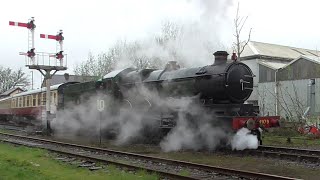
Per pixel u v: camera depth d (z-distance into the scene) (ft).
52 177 29.07
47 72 78.79
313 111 100.12
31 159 41.06
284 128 71.10
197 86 48.14
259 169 34.45
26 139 67.92
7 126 111.96
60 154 45.32
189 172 31.94
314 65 101.45
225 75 45.50
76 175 30.55
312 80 101.35
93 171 33.09
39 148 51.90
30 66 76.28
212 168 32.40
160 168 34.55
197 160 40.57
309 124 72.02
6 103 120.26
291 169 34.17
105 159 38.75
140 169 32.60
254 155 43.37
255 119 44.29
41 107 87.10
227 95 45.88
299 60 105.60
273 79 114.32
